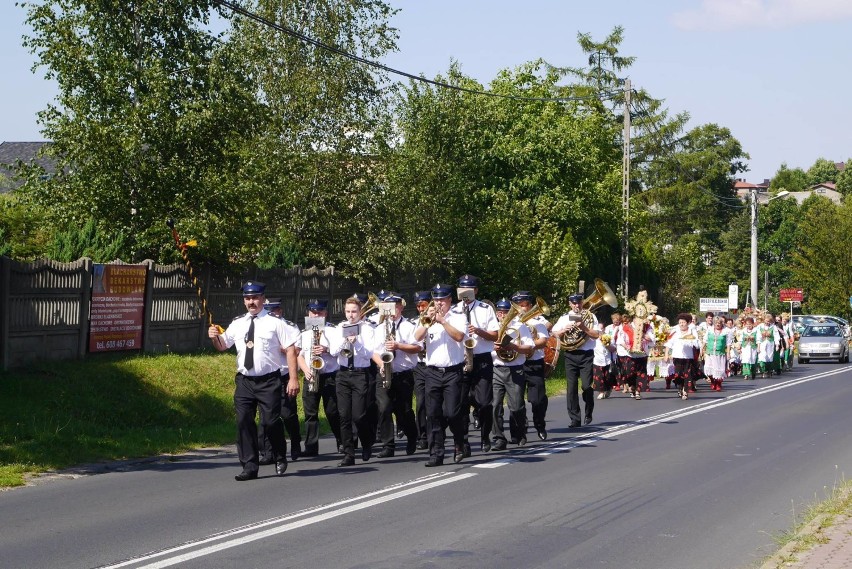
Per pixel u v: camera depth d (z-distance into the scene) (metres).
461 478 11.78
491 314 13.40
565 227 46.97
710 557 8.09
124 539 8.59
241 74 23.75
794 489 11.14
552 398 24.00
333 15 29.84
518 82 51.72
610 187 53.34
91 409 16.25
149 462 13.41
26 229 24.41
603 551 8.25
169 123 21.89
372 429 13.41
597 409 20.83
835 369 37.12
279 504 10.20
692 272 61.62
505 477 11.86
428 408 12.81
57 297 17.59
